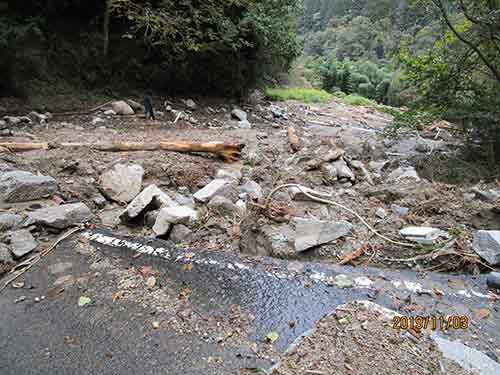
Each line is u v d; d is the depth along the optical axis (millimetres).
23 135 6742
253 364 2268
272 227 3859
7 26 8609
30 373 2195
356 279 3285
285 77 23234
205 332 2549
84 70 10656
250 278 3244
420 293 3119
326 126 13094
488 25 6828
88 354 2340
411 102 8164
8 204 4098
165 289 3027
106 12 10422
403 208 4496
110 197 4711
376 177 6047
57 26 10461
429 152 8320
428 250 3658
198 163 6000
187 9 10578
